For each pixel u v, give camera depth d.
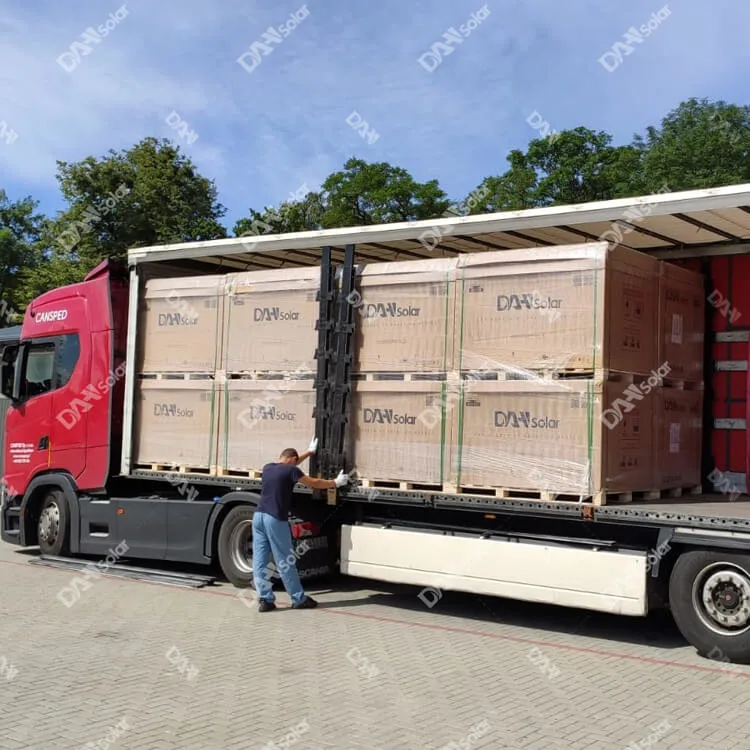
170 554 9.60
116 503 10.08
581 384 6.77
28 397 11.09
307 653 6.59
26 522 11.11
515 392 7.09
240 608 8.30
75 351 10.58
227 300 9.03
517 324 7.12
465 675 6.00
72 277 26.28
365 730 4.86
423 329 7.64
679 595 6.54
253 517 8.31
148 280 9.75
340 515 8.73
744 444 7.75
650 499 7.25
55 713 5.17
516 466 7.06
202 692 5.58
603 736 4.77
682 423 7.66
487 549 7.40
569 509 6.80
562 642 7.05
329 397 8.13
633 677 5.97
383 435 7.81
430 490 7.60
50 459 10.73
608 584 6.72
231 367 8.93
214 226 26.00
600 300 6.71
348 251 8.14
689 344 7.81
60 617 7.84
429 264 7.65
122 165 26.84
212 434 9.03
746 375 7.81
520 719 5.05
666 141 34.88
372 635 7.22
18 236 44.12
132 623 7.62
